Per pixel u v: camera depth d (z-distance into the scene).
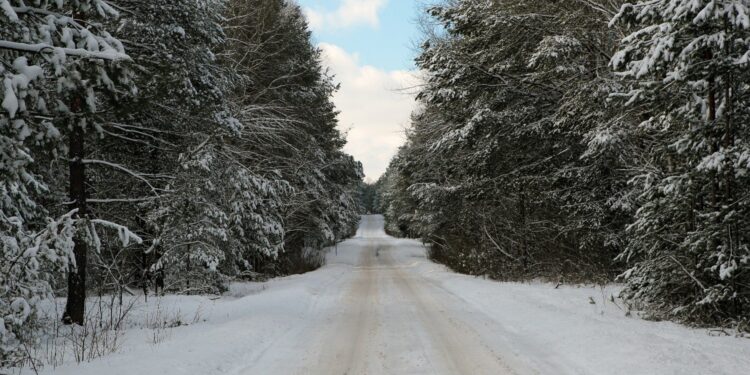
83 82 6.27
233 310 12.34
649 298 9.55
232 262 18.97
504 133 18.14
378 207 146.25
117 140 13.23
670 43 8.09
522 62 17.55
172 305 13.09
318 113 29.58
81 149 10.55
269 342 8.39
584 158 16.03
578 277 16.17
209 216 15.55
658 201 9.38
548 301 12.20
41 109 6.34
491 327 9.37
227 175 16.12
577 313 9.90
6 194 7.81
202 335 8.27
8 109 5.39
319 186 30.05
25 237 7.07
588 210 16.22
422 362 6.80
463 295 15.09
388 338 8.50
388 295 15.38
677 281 8.97
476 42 18.23
